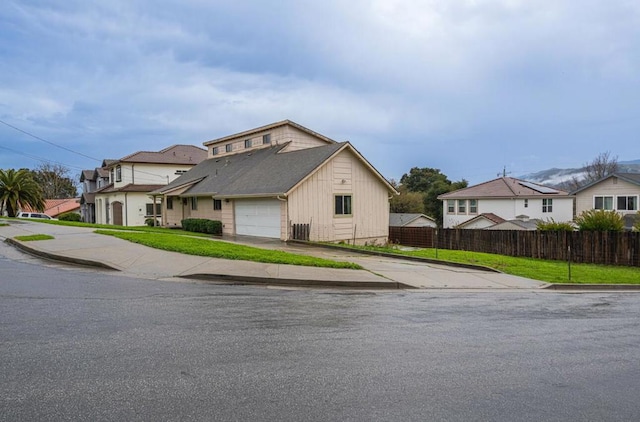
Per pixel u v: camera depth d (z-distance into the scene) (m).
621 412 3.76
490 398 3.98
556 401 3.96
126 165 36.03
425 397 3.95
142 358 4.68
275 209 20.17
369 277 10.73
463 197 37.72
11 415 3.39
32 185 38.31
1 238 16.00
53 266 10.90
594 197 33.66
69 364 4.45
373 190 22.77
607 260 17.81
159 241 14.77
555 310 8.27
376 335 5.89
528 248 20.28
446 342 5.69
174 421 3.37
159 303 7.32
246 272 10.31
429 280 11.29
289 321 6.46
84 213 46.47
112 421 3.34
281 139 26.73
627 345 5.88
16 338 5.24
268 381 4.19
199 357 4.77
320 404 3.74
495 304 8.62
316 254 15.51
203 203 26.86
